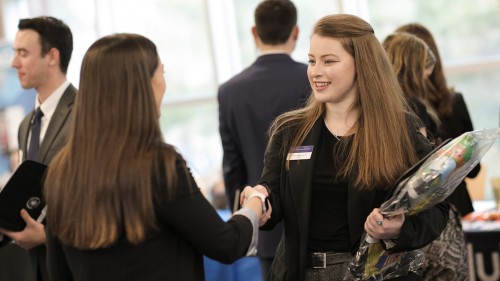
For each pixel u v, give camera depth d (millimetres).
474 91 6949
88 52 2285
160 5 8188
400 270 2631
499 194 5059
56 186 2275
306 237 2641
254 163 4094
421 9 7137
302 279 2654
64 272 2426
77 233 2225
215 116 8102
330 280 2627
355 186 2586
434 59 3959
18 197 3055
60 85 3613
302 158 2682
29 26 3566
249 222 2471
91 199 2193
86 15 8469
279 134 2820
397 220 2471
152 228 2225
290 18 4113
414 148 2639
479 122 6965
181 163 2268
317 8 7535
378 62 2645
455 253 3561
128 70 2232
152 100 2256
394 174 2574
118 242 2234
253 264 4793
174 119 8203
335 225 2631
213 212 2320
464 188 4090
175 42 8172
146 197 2180
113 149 2195
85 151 2221
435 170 2406
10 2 8422
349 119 2697
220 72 8055
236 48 8055
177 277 2289
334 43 2611
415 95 3750
